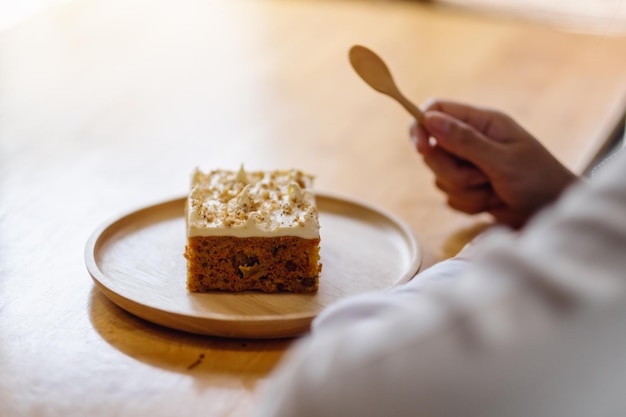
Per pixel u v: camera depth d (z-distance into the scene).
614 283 0.33
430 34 1.14
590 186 0.36
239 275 0.64
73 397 0.55
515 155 0.73
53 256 0.67
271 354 0.59
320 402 0.37
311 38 1.11
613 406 0.33
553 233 0.35
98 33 1.11
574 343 0.33
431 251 0.71
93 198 0.76
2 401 0.54
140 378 0.56
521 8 1.38
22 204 0.74
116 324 0.61
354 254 0.69
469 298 0.35
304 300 0.64
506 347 0.34
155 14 1.19
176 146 0.85
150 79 0.99
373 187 0.80
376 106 0.95
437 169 0.75
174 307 0.62
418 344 0.35
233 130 0.89
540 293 0.34
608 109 0.95
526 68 1.05
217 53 1.07
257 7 1.23
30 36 1.09
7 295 0.63
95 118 0.90
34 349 0.58
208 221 0.63
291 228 0.63
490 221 0.76
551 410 0.34
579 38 1.15
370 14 1.22
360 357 0.37
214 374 0.57
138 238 0.70
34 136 0.86
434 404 0.35
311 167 0.83
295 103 0.95
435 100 0.76
